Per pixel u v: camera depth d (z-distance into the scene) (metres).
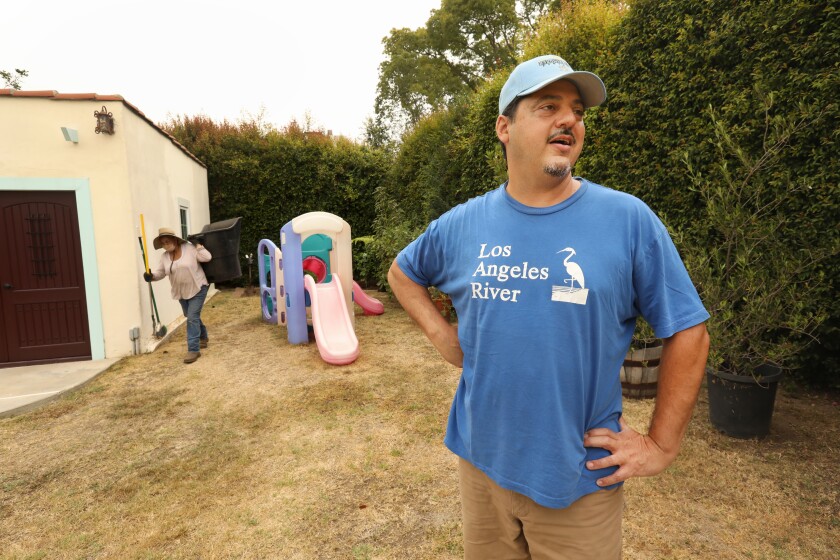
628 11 5.25
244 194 12.66
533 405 1.19
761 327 3.36
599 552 1.23
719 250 3.80
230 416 4.32
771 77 3.88
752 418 3.45
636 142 4.93
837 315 3.76
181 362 6.01
